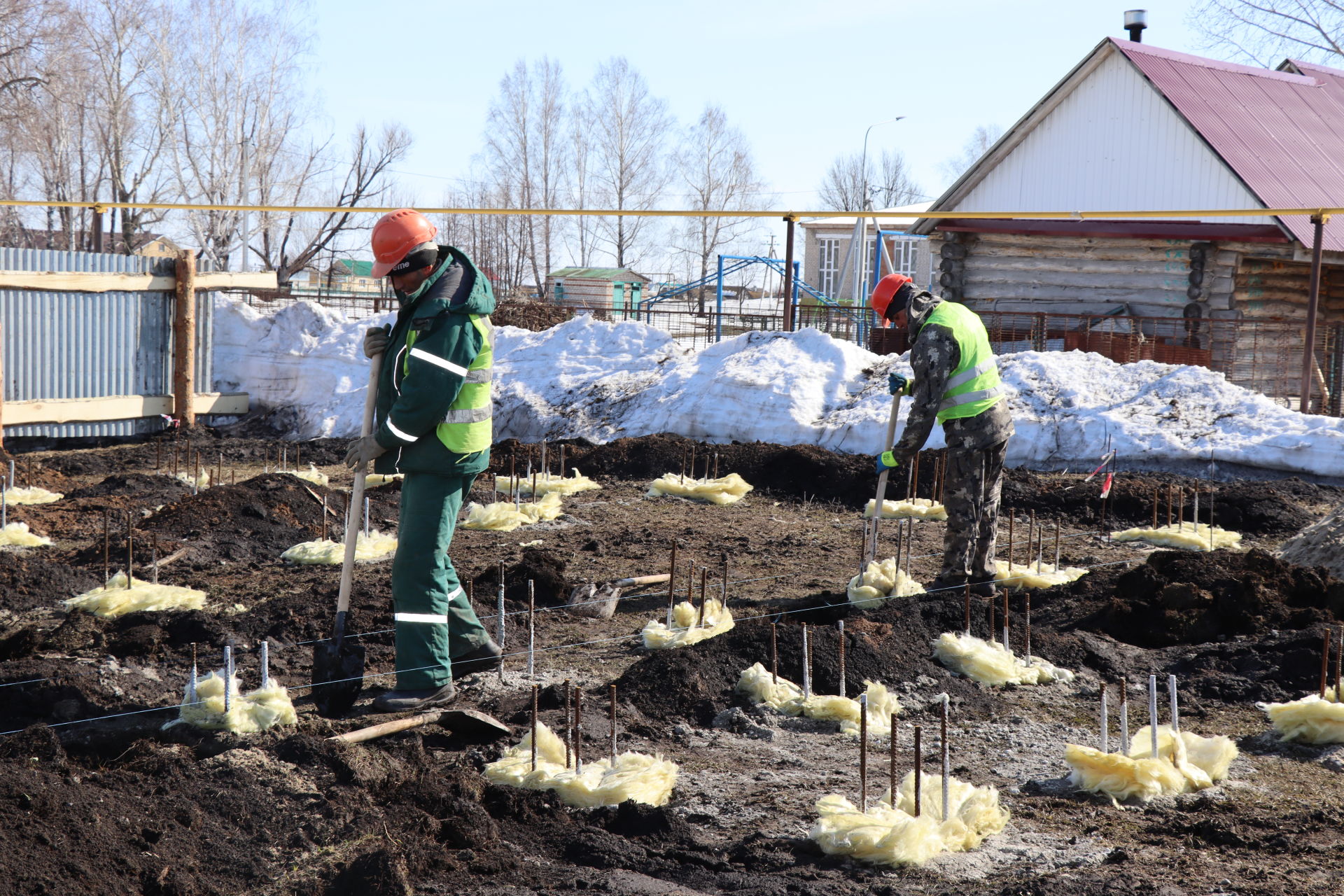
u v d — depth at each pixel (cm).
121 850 324
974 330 649
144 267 1558
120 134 4244
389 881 318
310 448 1435
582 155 5856
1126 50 1928
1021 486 1023
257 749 405
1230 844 372
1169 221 1825
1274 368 1866
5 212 4775
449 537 508
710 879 345
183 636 604
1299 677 533
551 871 349
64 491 1142
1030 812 402
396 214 482
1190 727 492
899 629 579
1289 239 1655
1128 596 639
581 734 471
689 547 867
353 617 636
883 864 354
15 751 401
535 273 5394
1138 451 1122
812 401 1274
